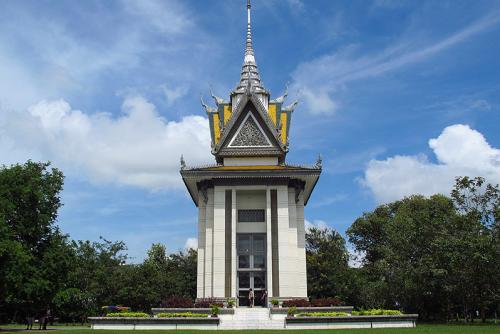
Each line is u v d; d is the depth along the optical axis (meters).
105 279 74.75
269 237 47.97
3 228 42.06
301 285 49.19
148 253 97.62
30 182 49.38
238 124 52.84
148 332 31.61
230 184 49.75
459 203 52.16
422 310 65.06
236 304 45.97
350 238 88.25
